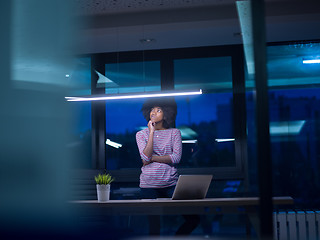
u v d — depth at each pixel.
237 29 4.20
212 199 2.63
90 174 4.71
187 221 2.55
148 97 3.90
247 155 4.62
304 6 4.00
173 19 4.20
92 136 4.81
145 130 3.34
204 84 4.80
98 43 4.56
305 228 3.88
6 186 3.96
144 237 1.71
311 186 4.76
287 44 4.75
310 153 4.79
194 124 4.78
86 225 1.92
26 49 4.10
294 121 4.83
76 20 4.23
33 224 1.79
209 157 4.73
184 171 4.67
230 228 2.78
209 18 4.14
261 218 1.26
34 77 4.37
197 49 4.80
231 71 4.77
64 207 1.94
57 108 4.62
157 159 3.16
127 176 4.73
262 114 1.27
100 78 4.92
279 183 4.79
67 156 4.59
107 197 2.71
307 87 4.78
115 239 1.75
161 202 2.56
